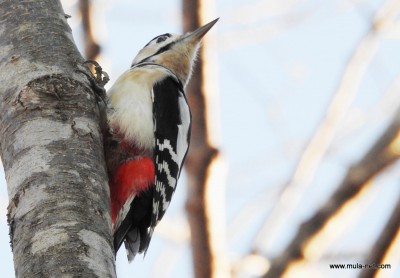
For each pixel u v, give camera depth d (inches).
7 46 288.7
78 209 233.8
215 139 430.0
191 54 443.8
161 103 379.2
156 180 362.9
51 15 299.7
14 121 265.0
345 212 454.9
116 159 350.0
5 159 259.1
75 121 267.0
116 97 365.4
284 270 442.9
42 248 219.6
